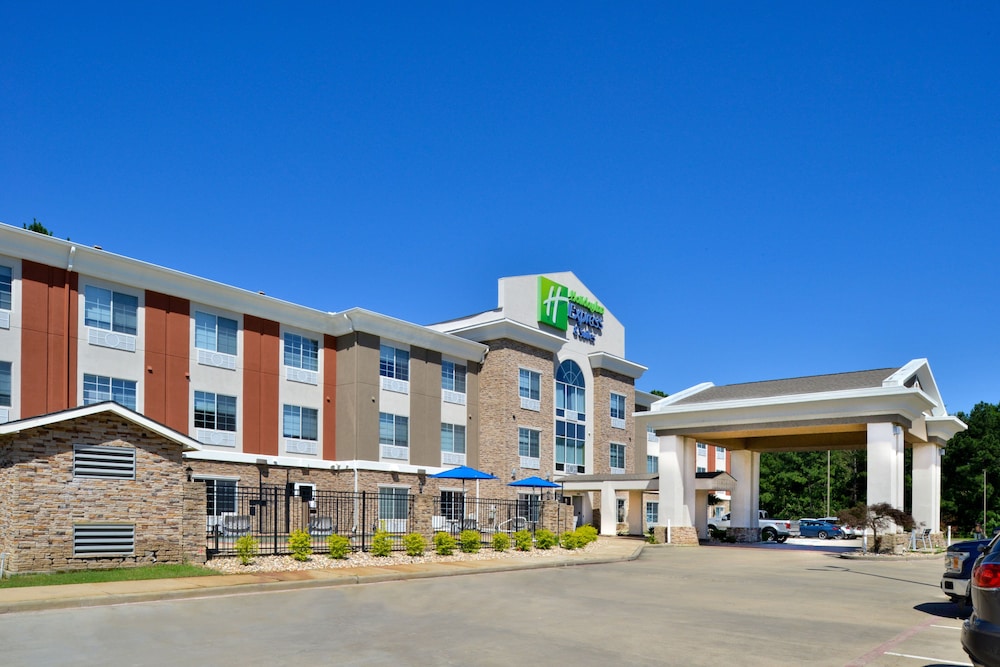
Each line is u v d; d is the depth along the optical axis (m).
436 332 43.47
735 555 34.38
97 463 19.27
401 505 40.47
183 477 20.88
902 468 36.94
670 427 42.56
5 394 27.92
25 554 17.94
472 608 15.55
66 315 29.88
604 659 10.75
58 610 14.41
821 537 57.88
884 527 34.94
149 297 32.75
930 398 39.47
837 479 88.38
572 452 52.16
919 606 17.28
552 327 51.66
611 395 55.84
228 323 35.81
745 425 40.03
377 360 40.62
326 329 40.00
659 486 43.44
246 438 35.66
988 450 73.12
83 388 30.22
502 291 48.25
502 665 10.24
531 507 41.00
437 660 10.46
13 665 9.83
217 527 24.12
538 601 16.88
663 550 37.25
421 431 42.88
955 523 74.44
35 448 18.34
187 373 33.66
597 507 52.50
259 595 17.06
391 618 14.03
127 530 19.59
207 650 10.87
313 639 11.83
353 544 28.95
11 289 28.56
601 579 22.38
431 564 24.05
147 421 19.97
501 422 46.31
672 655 11.13
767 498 89.50
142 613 14.17
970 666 10.66
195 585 17.20
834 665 10.64
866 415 36.59
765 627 13.90
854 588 21.09
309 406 38.78
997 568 8.11
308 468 36.75
